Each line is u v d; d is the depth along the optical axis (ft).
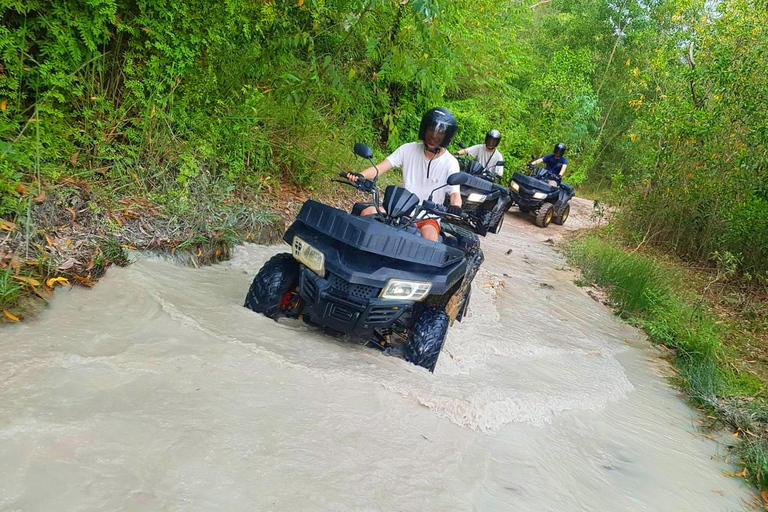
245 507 6.88
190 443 7.80
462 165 34.37
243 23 19.65
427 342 12.87
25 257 12.37
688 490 11.90
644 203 42.57
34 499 6.27
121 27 15.84
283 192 23.76
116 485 6.72
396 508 7.71
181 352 10.25
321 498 7.39
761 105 34.81
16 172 13.97
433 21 24.06
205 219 17.71
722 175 37.22
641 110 45.32
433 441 9.97
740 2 37.83
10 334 9.84
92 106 16.53
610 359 19.27
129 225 15.57
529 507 9.02
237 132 20.71
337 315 12.10
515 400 12.81
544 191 44.11
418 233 13.53
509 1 54.39
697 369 19.57
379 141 37.27
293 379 10.41
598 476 11.32
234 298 14.05
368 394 10.69
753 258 34.12
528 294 24.41
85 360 9.37
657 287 28.35
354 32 25.07
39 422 7.52
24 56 14.39
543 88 67.15
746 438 15.39
